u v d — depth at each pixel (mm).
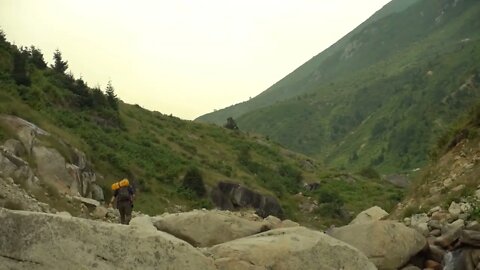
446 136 17953
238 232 9148
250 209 52594
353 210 63750
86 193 31781
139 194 41469
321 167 92812
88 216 23328
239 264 6832
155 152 55719
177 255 6262
